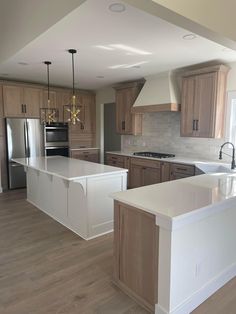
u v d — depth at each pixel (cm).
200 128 407
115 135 668
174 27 248
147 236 183
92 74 473
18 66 412
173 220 155
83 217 313
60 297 205
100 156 681
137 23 240
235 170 348
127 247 203
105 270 244
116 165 545
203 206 174
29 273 239
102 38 279
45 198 406
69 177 286
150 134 538
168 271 168
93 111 679
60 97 608
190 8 189
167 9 175
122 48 315
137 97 518
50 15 247
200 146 445
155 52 333
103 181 318
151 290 185
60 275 236
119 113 565
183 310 181
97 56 351
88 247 291
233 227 225
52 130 592
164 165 437
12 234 326
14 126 530
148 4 168
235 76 385
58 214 371
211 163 386
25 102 547
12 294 209
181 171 409
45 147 580
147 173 471
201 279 197
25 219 378
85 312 189
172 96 441
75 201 327
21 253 277
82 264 255
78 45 303
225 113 402
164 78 457
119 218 207
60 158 453
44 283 224
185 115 427
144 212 182
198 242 188
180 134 441
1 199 478
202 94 399
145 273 188
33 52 332
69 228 345
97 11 215
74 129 639
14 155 536
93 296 206
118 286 217
